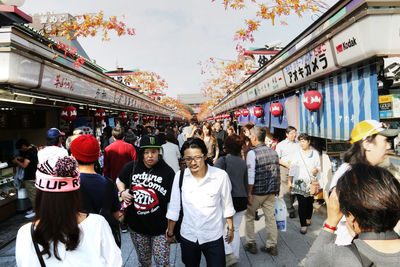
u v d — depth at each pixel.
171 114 30.58
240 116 12.20
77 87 5.29
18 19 3.40
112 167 4.26
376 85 2.70
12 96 4.28
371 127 1.74
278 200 3.62
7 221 4.74
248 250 3.44
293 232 4.01
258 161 3.25
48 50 4.05
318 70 3.59
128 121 14.52
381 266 0.91
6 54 3.12
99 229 1.25
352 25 2.56
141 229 2.38
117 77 17.88
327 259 1.02
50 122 7.00
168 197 2.40
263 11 4.36
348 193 1.00
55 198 1.14
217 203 2.19
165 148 4.91
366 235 0.98
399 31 2.33
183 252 2.21
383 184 0.94
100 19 5.00
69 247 1.13
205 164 2.22
